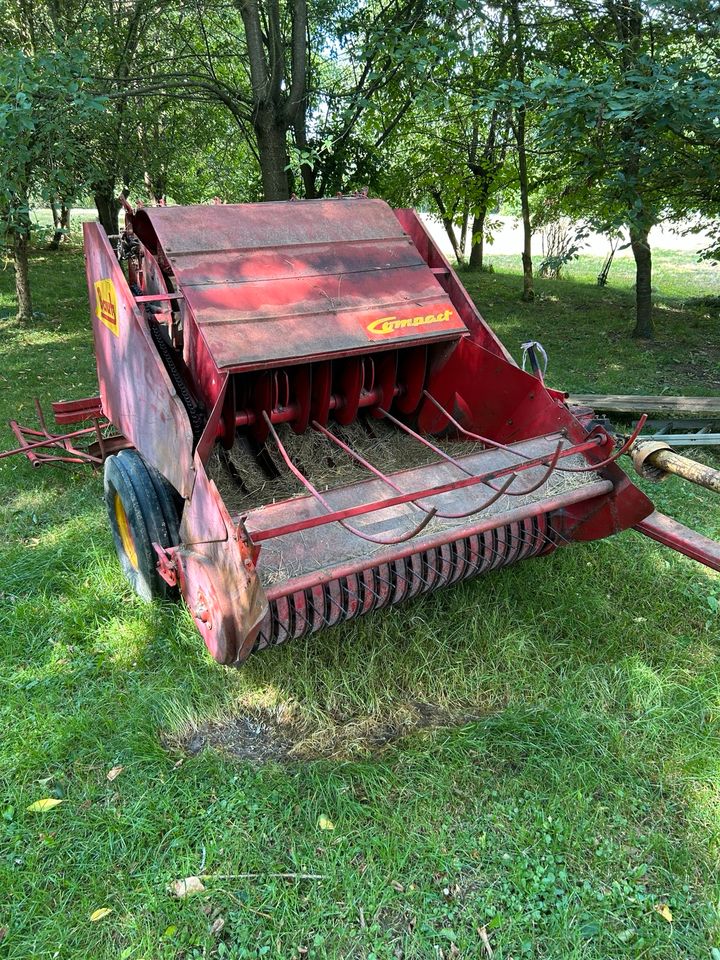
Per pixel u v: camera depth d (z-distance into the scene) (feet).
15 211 20.83
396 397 14.40
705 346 31.65
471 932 7.89
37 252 61.87
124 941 7.81
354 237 12.92
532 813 9.22
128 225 13.00
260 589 8.16
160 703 10.75
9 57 17.97
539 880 8.37
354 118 27.04
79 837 8.85
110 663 11.66
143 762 9.86
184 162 38.32
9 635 12.17
